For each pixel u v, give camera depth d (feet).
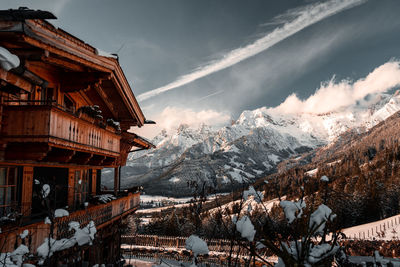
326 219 8.16
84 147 31.58
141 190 62.90
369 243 82.43
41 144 23.97
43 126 23.61
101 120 37.17
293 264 8.02
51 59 27.12
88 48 28.89
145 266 60.54
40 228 25.12
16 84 24.13
